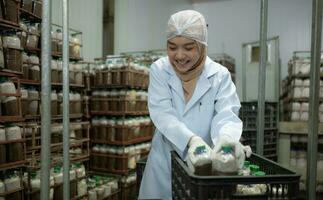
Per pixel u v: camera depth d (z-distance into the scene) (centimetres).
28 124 259
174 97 145
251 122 354
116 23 474
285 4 629
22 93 259
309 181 112
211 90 143
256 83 564
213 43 690
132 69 351
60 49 304
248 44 567
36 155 260
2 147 215
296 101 416
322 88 372
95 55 435
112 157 356
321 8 107
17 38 231
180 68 131
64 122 139
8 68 222
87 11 418
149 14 576
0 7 214
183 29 121
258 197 82
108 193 335
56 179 265
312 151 111
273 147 399
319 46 108
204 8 699
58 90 306
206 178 80
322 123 363
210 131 144
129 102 353
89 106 368
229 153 93
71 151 314
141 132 380
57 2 359
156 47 608
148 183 151
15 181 230
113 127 353
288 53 626
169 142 141
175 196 109
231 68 631
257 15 654
